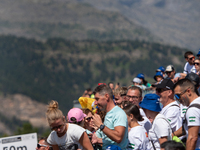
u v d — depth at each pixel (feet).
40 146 47.06
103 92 36.63
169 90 42.98
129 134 39.17
